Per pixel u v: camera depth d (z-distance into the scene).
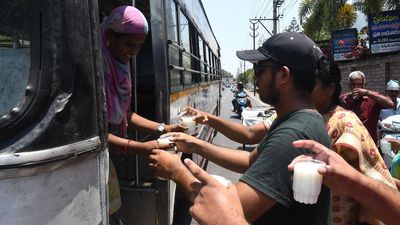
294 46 1.79
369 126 5.58
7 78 1.52
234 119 18.31
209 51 10.38
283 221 1.60
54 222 1.50
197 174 1.38
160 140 2.65
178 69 4.22
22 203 1.42
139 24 2.64
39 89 1.48
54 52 1.52
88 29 1.70
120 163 3.52
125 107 2.85
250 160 2.39
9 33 1.52
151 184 3.43
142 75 4.51
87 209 1.65
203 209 1.33
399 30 14.06
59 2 1.54
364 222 2.37
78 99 1.61
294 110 1.78
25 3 1.50
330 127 2.45
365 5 15.09
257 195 1.53
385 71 14.25
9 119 1.43
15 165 1.40
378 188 1.52
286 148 1.58
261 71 1.88
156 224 3.40
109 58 2.64
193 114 3.59
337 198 2.37
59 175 1.51
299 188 1.41
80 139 1.61
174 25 4.18
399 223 1.54
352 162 2.33
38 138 1.45
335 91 2.56
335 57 19.09
